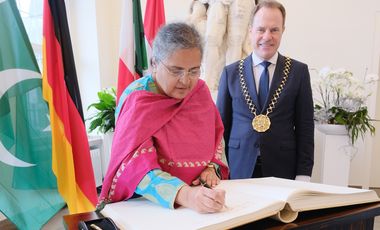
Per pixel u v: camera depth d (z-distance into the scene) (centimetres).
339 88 149
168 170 62
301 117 111
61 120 148
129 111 62
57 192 146
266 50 108
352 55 236
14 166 133
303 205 48
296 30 243
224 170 75
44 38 145
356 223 52
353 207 53
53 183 145
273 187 59
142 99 63
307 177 107
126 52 176
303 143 110
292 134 111
